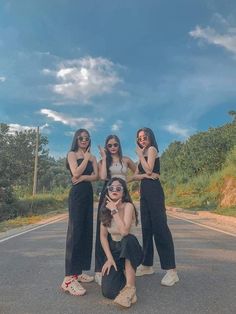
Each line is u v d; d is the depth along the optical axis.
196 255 8.02
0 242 10.58
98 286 5.41
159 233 5.57
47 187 83.31
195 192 39.09
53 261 7.48
